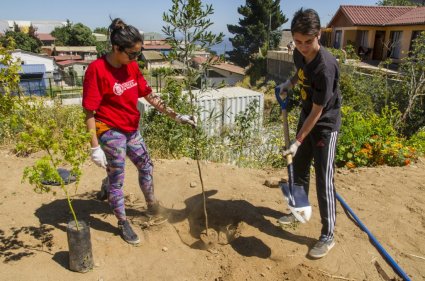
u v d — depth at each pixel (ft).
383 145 18.30
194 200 13.10
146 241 10.69
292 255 10.18
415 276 9.67
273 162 19.98
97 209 12.24
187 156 18.63
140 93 10.52
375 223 11.91
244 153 21.06
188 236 11.25
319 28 8.30
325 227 10.21
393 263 9.98
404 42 76.64
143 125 20.06
